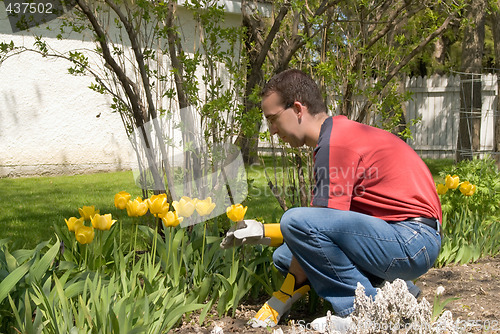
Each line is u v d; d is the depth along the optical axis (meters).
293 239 2.25
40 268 2.22
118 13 3.19
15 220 5.20
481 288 3.12
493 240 4.14
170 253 2.68
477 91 8.48
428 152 12.47
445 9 3.78
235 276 2.63
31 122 8.59
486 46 15.03
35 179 8.34
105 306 2.04
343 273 2.23
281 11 3.33
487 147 11.64
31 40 8.31
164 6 3.31
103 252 2.83
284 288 2.51
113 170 9.41
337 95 3.74
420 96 12.38
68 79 8.81
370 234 2.17
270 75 3.82
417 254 2.20
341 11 3.76
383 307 1.88
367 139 2.25
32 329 1.89
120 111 3.70
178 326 2.47
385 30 3.53
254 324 2.45
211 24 3.44
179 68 3.42
